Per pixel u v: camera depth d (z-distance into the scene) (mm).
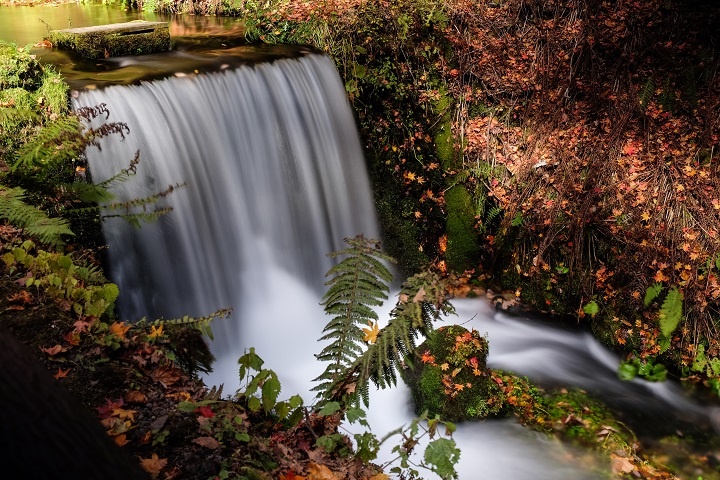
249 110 6395
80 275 3957
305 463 3014
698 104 7383
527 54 8320
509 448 5219
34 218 3951
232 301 6141
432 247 8094
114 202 5090
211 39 7949
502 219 7770
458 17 8414
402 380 5648
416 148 8055
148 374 3273
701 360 6293
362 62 7812
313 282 7090
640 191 6973
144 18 9523
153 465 2605
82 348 3311
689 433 5602
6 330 1109
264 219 6551
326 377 3533
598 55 8102
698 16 7922
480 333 6988
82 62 6359
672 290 6363
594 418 5641
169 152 5566
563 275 7234
